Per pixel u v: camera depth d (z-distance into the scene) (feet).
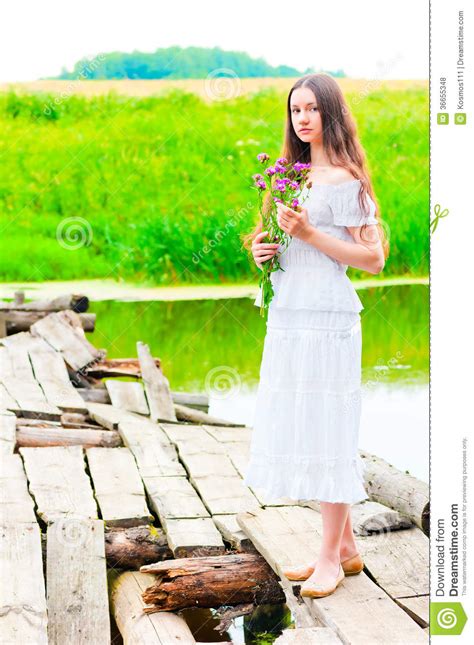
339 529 10.28
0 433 16.58
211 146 58.13
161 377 21.65
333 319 10.04
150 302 37.11
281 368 10.18
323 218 10.04
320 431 10.05
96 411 19.13
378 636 9.29
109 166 57.26
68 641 10.09
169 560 11.47
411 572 10.95
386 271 46.62
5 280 49.80
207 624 11.16
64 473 14.73
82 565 11.37
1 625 9.87
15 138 57.31
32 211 55.52
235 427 19.61
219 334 29.43
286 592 10.62
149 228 50.21
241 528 12.29
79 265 50.60
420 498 12.46
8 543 11.67
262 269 10.30
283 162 10.22
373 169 53.21
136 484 14.42
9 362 22.74
